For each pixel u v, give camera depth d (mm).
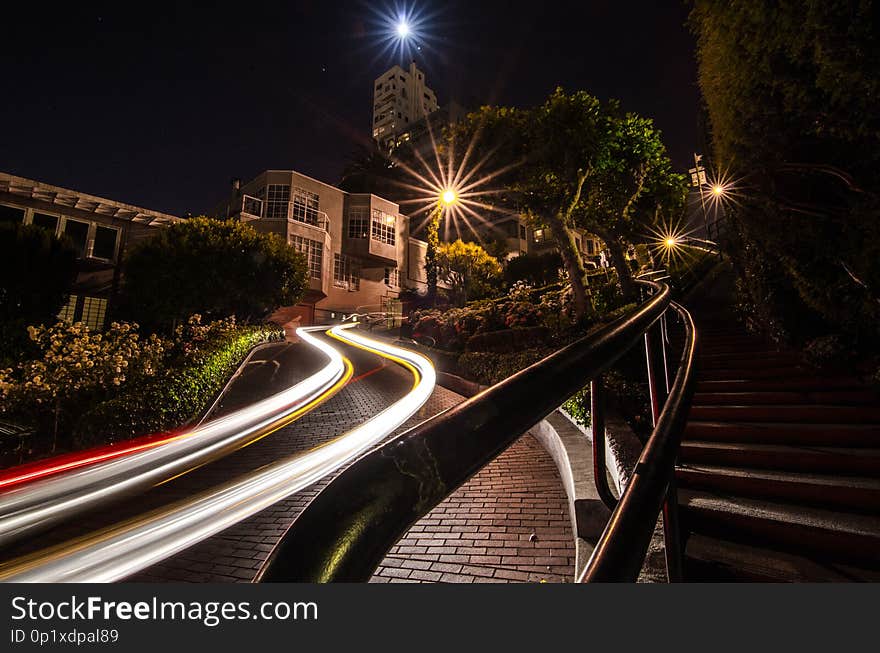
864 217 4215
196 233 24562
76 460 8328
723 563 2432
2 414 9562
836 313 5285
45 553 4691
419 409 10945
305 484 6406
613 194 15688
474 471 526
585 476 4281
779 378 5562
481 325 16641
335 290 39281
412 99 105750
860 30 3156
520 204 14727
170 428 10320
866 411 3920
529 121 14070
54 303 19078
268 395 14391
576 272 13805
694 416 4719
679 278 15961
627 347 1297
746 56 4469
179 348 17469
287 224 34625
